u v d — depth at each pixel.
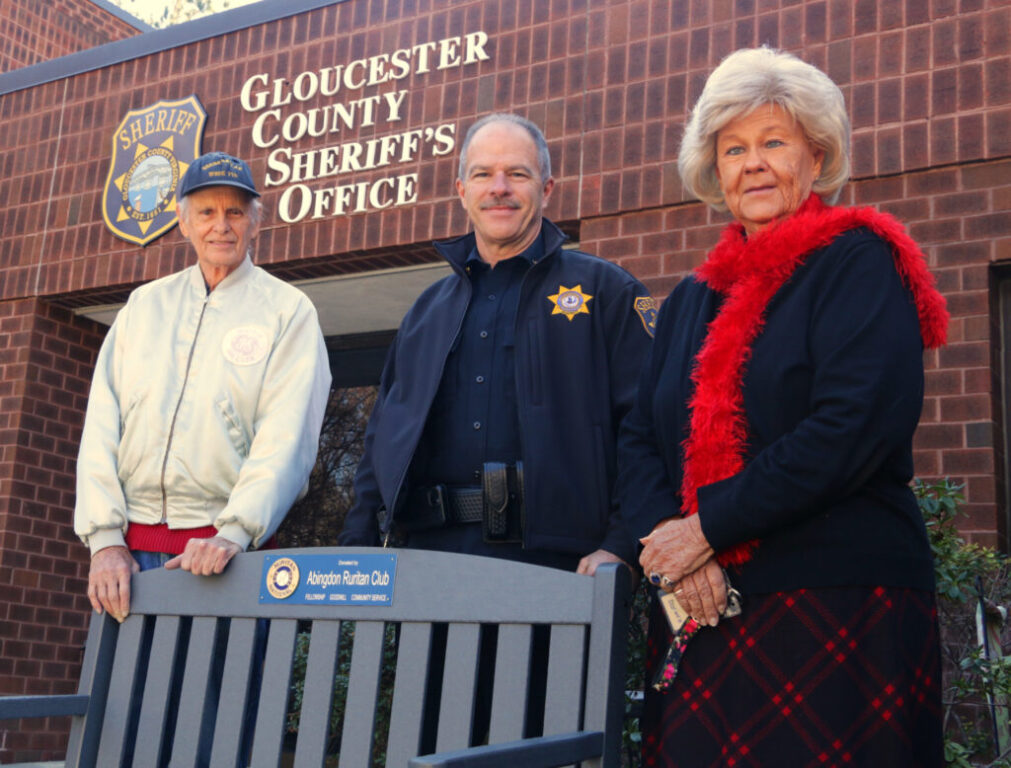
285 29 6.31
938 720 1.64
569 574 1.66
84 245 6.74
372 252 5.86
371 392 7.21
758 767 1.59
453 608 1.75
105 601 2.10
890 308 1.70
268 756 1.86
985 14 4.49
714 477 1.76
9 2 10.12
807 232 1.81
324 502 7.06
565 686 1.61
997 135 4.39
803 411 1.73
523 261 2.44
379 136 5.89
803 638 1.62
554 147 5.36
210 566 2.00
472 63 5.68
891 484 1.70
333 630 1.87
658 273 5.00
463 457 2.28
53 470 6.83
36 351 6.83
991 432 4.22
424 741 2.21
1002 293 4.50
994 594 3.42
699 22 5.09
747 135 1.91
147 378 2.68
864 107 4.66
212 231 2.77
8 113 7.23
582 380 2.27
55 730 6.52
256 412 2.67
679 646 1.74
